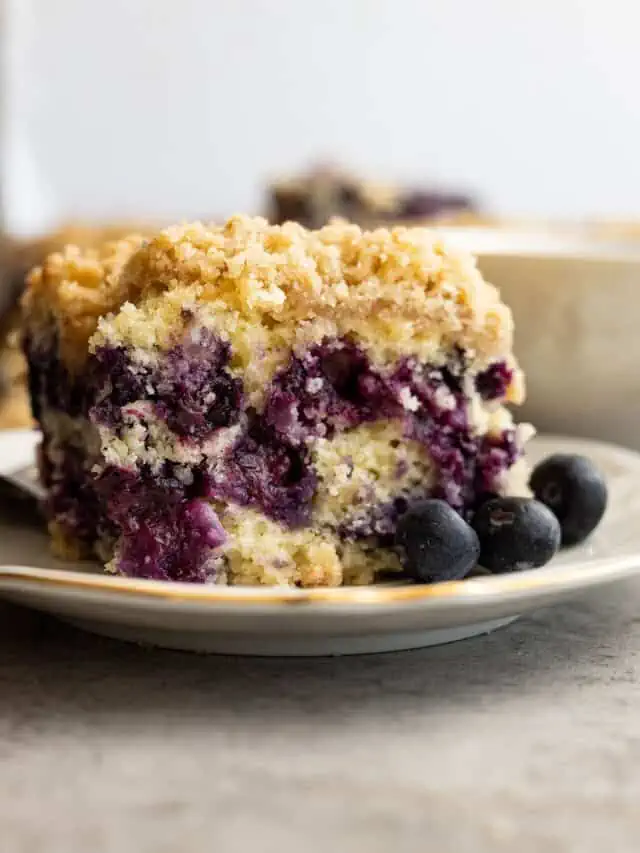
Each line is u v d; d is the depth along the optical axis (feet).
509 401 0.93
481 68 3.17
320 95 3.21
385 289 0.88
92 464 0.91
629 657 0.81
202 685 0.77
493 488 0.92
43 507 1.01
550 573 0.77
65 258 1.01
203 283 0.87
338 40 3.18
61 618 0.84
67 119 3.24
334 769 0.68
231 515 0.87
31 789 0.66
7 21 3.14
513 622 0.87
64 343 0.94
